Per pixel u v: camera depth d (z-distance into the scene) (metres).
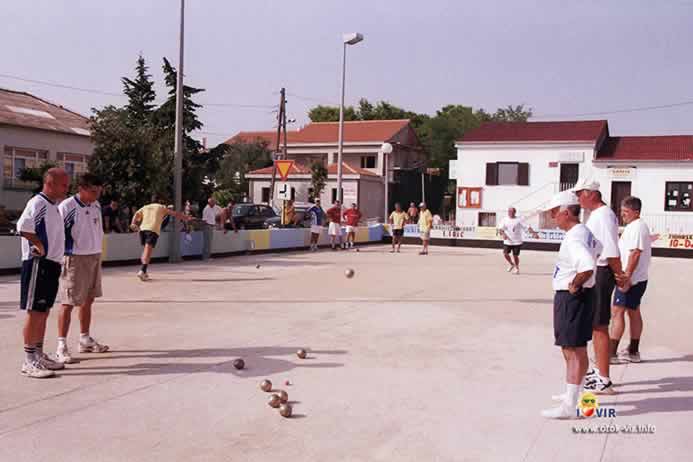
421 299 12.53
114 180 19.28
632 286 7.59
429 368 7.23
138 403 5.79
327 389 6.34
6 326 8.98
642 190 35.69
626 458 4.79
